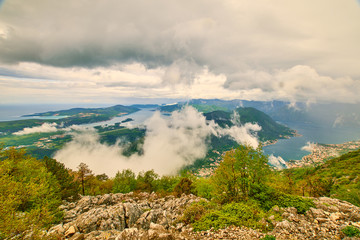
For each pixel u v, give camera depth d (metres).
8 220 12.49
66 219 24.06
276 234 14.30
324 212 17.25
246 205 20.34
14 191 15.00
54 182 30.17
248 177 26.20
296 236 13.74
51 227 17.48
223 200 25.42
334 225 14.42
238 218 17.36
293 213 18.16
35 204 20.62
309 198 22.22
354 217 15.00
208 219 17.55
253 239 13.74
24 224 13.29
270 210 19.59
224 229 15.70
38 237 13.46
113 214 20.78
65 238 15.96
